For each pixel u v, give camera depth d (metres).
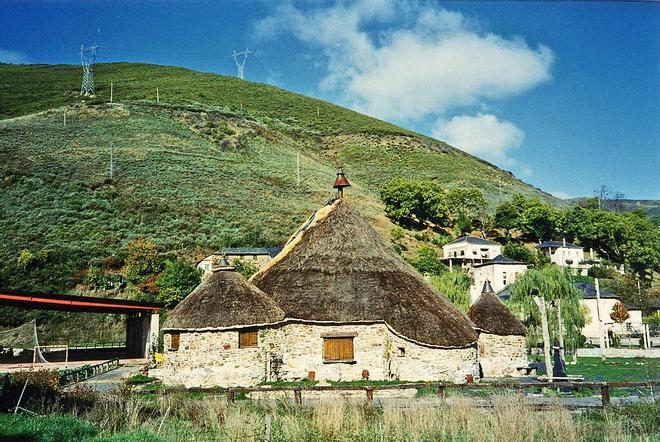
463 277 54.31
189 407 17.41
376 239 33.84
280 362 28.42
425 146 175.00
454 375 28.48
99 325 61.19
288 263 32.12
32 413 16.12
